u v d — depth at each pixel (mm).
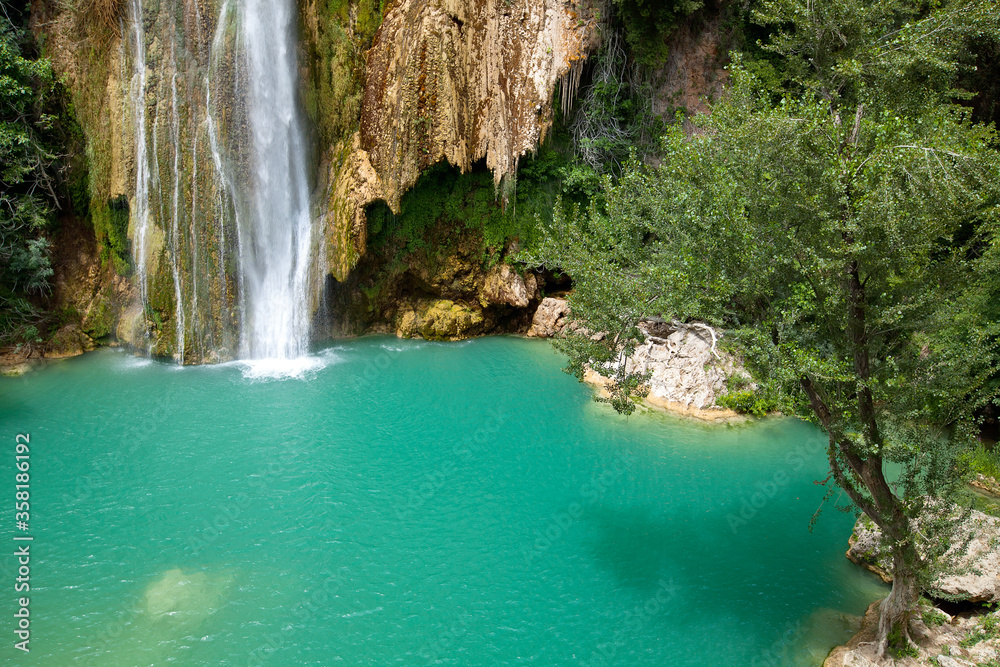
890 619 12594
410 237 29922
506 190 29328
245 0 26172
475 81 28438
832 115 11922
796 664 12922
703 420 22938
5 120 25297
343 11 28062
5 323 25797
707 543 16625
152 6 25797
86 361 26641
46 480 18406
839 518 17734
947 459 12055
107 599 14141
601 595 14781
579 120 29797
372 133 28172
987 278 13117
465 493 18453
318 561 15594
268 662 12648
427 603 14398
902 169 10359
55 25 26500
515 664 12812
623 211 17312
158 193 26438
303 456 20031
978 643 12797
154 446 20328
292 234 28562
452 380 25750
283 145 27906
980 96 22906
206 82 26297
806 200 11242
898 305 11508
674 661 12961
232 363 27141
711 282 12578
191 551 15789
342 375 26016
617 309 15234
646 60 28156
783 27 27031
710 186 12742
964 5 12477
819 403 12438
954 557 13836
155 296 26578
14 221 25828
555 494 18531
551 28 28406
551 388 25156
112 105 26547
